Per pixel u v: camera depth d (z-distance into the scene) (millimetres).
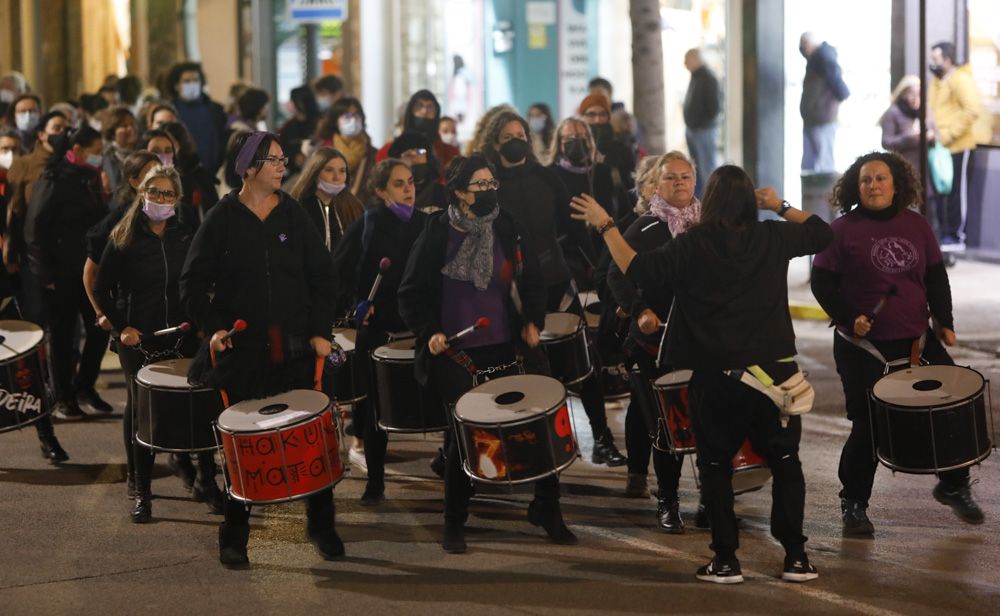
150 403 9781
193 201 14930
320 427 8992
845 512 10016
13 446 13227
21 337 11125
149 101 20922
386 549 9820
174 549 9906
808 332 18453
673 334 8750
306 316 9484
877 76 20578
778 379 8508
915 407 9172
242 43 32281
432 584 9000
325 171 11766
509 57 30125
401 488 11562
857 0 20391
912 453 9250
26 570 9445
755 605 8469
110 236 10930
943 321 10094
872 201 9961
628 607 8484
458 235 9734
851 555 9445
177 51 34469
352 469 12180
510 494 11281
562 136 13125
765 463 8984
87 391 14625
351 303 11273
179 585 9078
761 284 8578
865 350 9969
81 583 9156
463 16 30016
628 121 18547
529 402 9180
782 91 21047
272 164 9320
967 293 19984
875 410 9508
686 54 24578
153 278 10883
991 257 22172
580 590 8820
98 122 20484
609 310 10633
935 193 21688
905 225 9969
